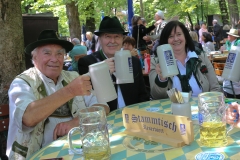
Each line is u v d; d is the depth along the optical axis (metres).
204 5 17.11
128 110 1.58
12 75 2.88
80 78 1.60
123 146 1.43
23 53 3.01
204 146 1.32
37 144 1.93
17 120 1.76
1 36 2.82
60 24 16.42
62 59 2.12
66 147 1.50
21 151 1.86
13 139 1.90
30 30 4.34
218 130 1.29
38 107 1.70
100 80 1.63
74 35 9.98
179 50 2.80
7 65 2.86
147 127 1.50
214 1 18.31
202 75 2.79
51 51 2.04
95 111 1.28
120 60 1.96
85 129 1.25
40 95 2.01
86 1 9.49
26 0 11.38
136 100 2.80
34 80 2.02
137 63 2.84
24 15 4.33
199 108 1.33
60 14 12.40
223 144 1.30
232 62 1.91
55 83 2.17
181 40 2.76
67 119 2.11
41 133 1.96
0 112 2.13
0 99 2.80
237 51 1.89
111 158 1.30
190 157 1.22
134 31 6.38
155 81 2.57
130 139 1.51
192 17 21.02
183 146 1.34
